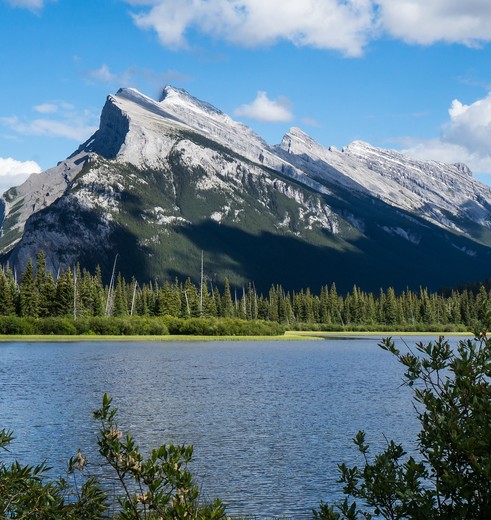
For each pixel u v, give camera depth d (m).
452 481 7.82
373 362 95.25
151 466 8.53
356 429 39.66
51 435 36.38
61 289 152.62
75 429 38.34
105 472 27.59
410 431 38.94
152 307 184.50
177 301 171.62
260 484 26.59
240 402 51.59
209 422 41.88
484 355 8.66
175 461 8.59
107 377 69.62
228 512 22.42
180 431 38.53
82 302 159.75
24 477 8.77
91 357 95.88
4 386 60.94
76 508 9.02
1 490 8.62
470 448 7.66
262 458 31.44
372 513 22.17
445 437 8.07
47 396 53.88
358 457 31.89
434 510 8.15
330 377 72.94
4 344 121.31
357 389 61.50
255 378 71.00
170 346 126.38
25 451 32.09
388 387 62.78
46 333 141.62
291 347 130.50
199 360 94.31
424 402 8.62
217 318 174.12
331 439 36.38
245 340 156.62
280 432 38.34
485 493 7.81
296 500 24.34
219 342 146.12
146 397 54.03
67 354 100.94
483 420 7.89
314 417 44.16
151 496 8.33
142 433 37.72
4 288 146.75
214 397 54.66
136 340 142.00
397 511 8.73
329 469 29.30
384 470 9.04
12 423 40.41
